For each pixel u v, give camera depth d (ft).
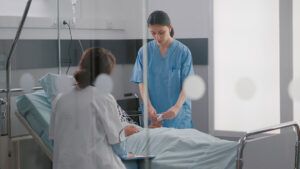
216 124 10.24
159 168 6.66
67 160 6.31
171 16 10.81
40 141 7.50
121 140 6.34
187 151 6.91
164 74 9.14
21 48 8.87
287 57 9.31
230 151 6.66
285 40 9.30
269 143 8.80
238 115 10.06
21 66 8.85
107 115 6.21
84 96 6.29
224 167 6.50
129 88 7.91
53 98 7.13
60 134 6.46
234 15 10.00
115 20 9.12
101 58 6.34
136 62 8.07
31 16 9.11
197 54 10.52
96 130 6.20
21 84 8.79
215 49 10.30
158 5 10.88
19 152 8.39
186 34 10.65
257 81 9.82
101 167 6.14
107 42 8.86
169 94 9.18
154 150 6.99
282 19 9.31
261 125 9.80
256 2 9.71
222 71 10.22
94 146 6.18
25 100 7.91
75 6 9.20
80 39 8.86
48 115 7.50
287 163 8.87
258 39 9.75
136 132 7.14
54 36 9.23
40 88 8.57
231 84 10.10
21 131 8.34
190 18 10.57
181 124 9.16
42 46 9.16
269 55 9.64
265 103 9.77
